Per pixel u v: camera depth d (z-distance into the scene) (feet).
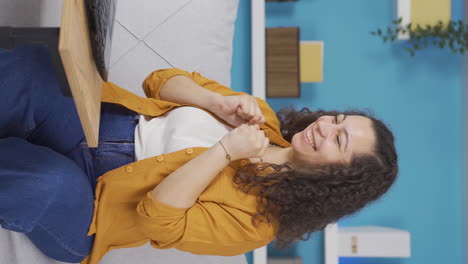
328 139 4.52
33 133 4.32
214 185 4.29
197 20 6.77
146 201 4.02
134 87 6.50
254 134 4.09
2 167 3.71
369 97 9.28
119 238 4.50
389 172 4.68
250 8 8.09
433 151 9.25
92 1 2.79
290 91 8.44
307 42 8.56
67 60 2.51
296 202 4.43
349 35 9.23
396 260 9.11
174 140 4.43
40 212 3.76
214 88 5.37
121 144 4.58
